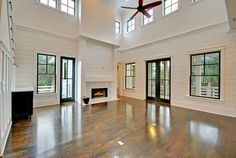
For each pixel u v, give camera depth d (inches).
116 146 92.2
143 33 292.4
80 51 236.8
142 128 125.6
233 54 166.2
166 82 249.9
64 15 233.9
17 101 143.2
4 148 87.3
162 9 252.7
